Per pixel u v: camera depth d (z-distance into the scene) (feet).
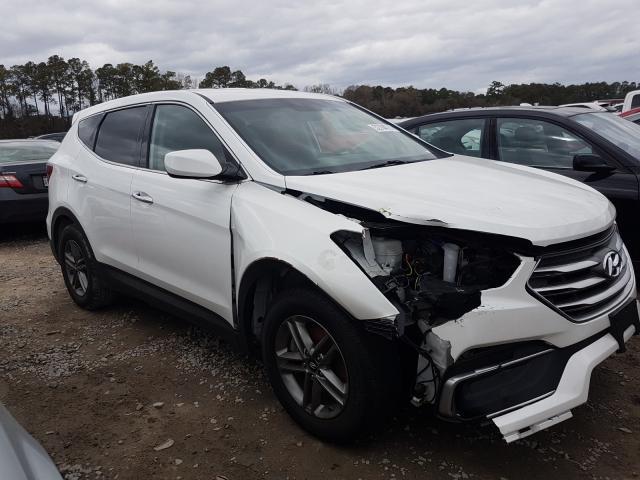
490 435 9.22
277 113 12.03
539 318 7.72
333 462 8.63
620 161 14.82
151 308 15.76
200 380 11.38
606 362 11.64
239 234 9.62
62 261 15.98
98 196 13.74
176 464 8.74
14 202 24.21
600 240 8.70
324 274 8.10
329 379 8.63
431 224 7.93
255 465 8.64
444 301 7.49
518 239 7.70
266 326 9.43
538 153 16.49
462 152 18.22
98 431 9.71
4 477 4.58
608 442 8.96
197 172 9.87
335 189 9.05
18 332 14.34
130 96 14.33
